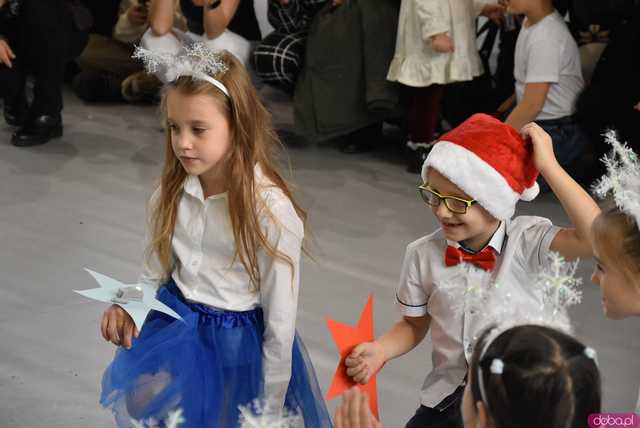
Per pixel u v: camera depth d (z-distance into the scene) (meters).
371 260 3.20
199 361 1.80
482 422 1.09
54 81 4.23
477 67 3.97
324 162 4.22
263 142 1.85
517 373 1.04
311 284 2.99
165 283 1.92
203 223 1.82
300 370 1.94
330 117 4.20
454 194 1.64
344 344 1.63
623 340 2.68
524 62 3.69
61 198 3.66
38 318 2.71
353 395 1.40
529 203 3.77
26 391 2.35
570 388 1.03
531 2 3.62
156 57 1.83
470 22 3.93
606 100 3.69
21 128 4.29
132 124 4.70
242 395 1.82
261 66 4.29
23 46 4.17
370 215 3.61
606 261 1.31
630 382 2.45
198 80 1.75
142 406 1.79
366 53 4.07
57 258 3.12
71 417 2.26
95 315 2.75
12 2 4.09
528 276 1.68
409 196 3.84
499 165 1.62
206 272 1.84
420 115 4.04
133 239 3.32
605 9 3.82
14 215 3.46
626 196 1.33
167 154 1.87
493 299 1.59
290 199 1.85
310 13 4.31
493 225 1.69
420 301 1.79
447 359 1.73
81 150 4.24
